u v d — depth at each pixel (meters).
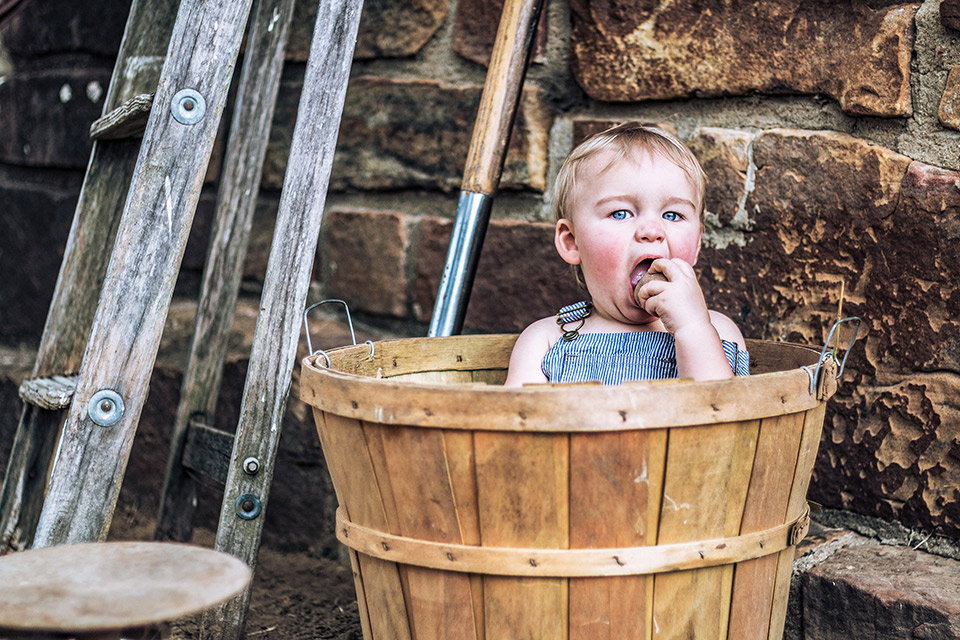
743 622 1.15
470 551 1.07
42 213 2.69
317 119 1.51
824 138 1.58
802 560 1.47
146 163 1.42
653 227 1.40
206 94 1.44
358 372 1.42
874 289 1.53
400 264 2.15
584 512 1.04
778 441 1.10
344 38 1.51
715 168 1.72
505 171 1.98
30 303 2.74
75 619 0.83
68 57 2.63
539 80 1.95
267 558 2.09
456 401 1.02
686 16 1.73
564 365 1.46
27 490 1.61
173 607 0.86
